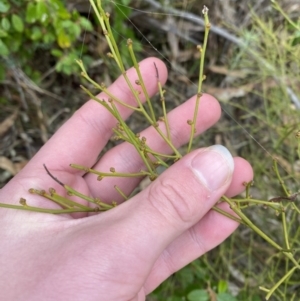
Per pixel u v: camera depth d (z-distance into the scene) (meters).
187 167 0.12
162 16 0.26
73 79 0.27
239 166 0.17
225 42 0.28
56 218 0.14
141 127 0.27
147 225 0.12
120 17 0.24
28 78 0.26
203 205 0.12
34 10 0.21
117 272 0.12
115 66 0.26
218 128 0.27
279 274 0.24
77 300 0.12
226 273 0.24
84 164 0.18
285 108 0.25
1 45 0.21
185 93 0.28
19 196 0.15
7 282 0.13
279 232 0.24
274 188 0.25
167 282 0.22
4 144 0.26
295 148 0.25
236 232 0.25
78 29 0.23
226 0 0.26
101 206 0.15
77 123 0.18
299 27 0.21
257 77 0.28
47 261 0.13
